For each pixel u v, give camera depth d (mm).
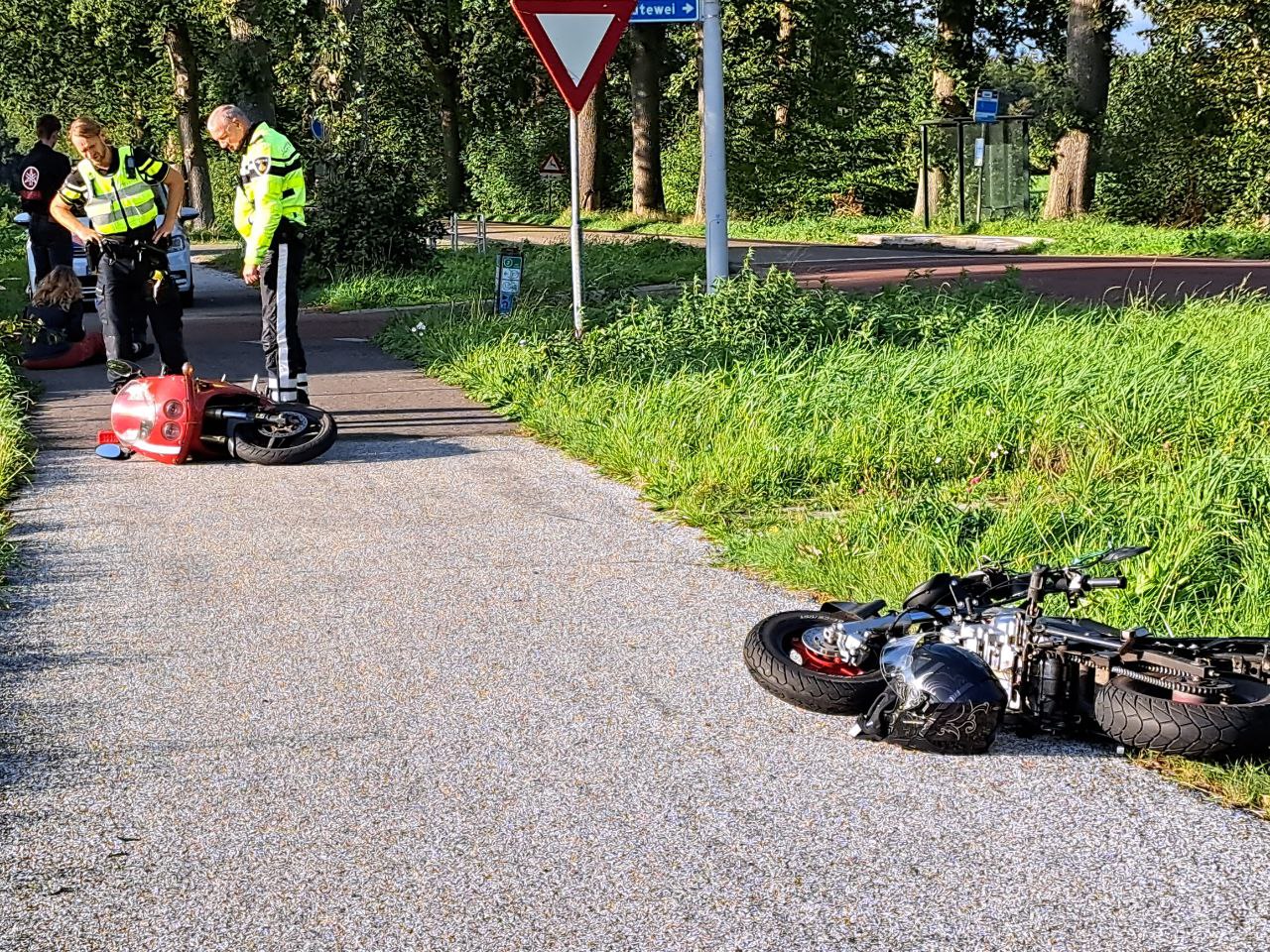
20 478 8352
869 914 3379
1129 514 6543
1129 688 4223
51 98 48156
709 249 13242
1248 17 29750
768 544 6629
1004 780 4152
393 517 7496
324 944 3275
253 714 4746
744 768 4270
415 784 4168
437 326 14211
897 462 8094
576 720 4672
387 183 21266
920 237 32250
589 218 44281
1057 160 34844
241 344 14531
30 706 4840
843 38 43156
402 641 5504
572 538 7062
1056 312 12469
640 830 3854
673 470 8039
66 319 13141
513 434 9805
